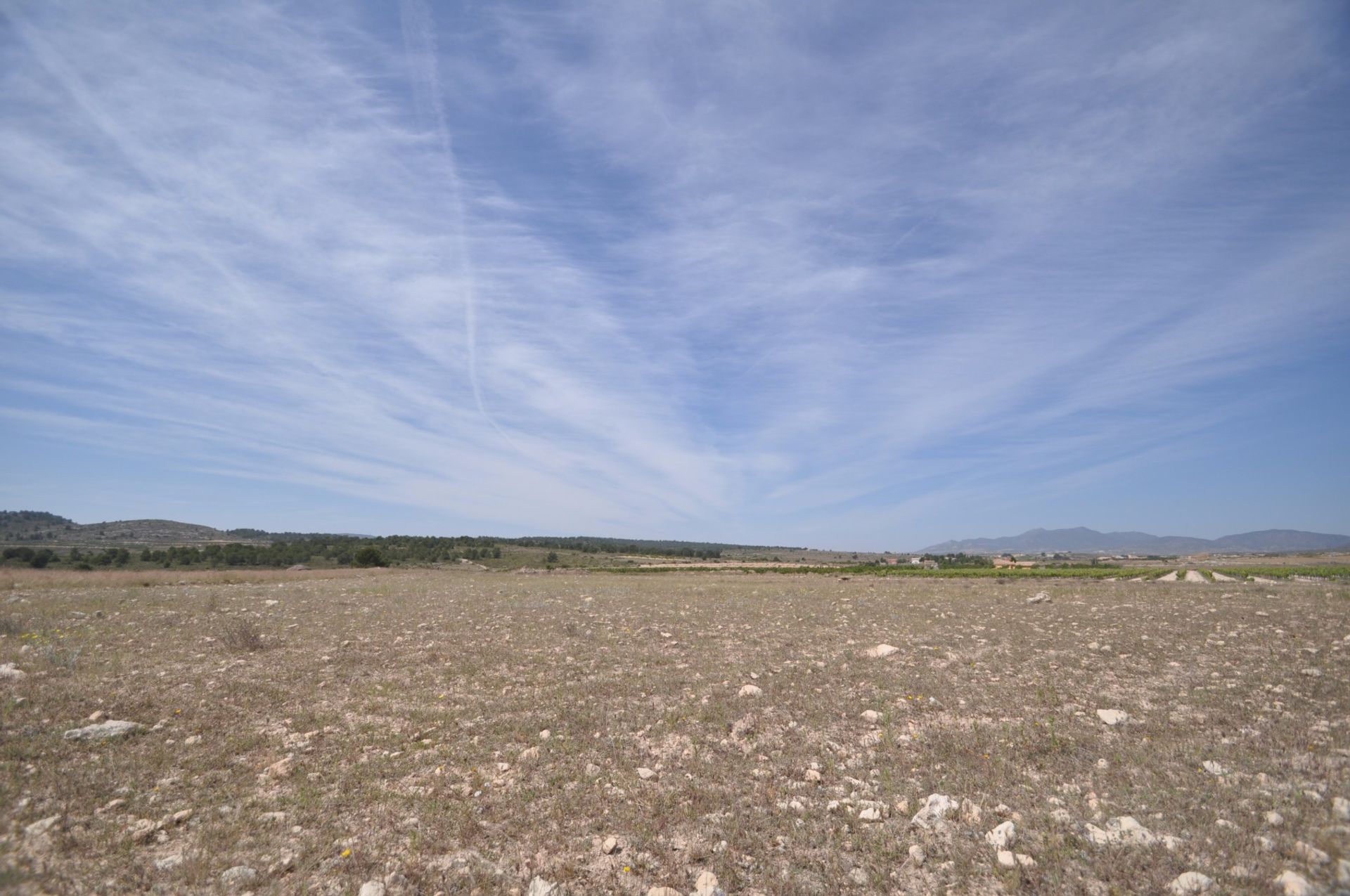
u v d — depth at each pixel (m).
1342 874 5.42
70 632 17.14
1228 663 13.60
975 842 6.59
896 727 10.34
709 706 11.48
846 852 6.61
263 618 21.66
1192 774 7.91
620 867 6.31
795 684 12.97
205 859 6.17
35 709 9.98
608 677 13.66
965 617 22.59
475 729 10.30
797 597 32.16
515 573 66.88
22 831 6.43
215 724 10.11
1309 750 8.47
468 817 7.26
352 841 6.70
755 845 6.71
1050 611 23.94
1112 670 13.48
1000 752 9.04
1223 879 5.56
